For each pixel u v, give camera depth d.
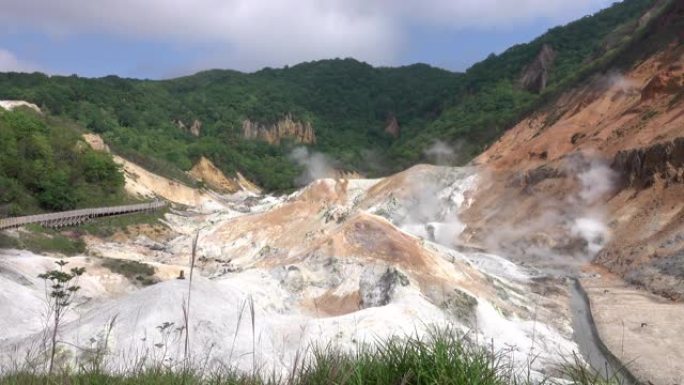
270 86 197.50
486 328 28.62
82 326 20.41
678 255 39.16
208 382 7.50
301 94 197.12
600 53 107.69
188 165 116.19
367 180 78.06
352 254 36.75
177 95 169.75
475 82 148.25
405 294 31.00
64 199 61.53
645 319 31.23
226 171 123.88
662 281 37.06
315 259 37.31
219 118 159.50
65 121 96.81
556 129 71.31
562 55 128.88
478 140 108.44
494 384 5.91
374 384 5.90
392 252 35.91
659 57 70.94
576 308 35.19
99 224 59.16
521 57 138.88
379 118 191.12
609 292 37.28
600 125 65.44
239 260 52.91
